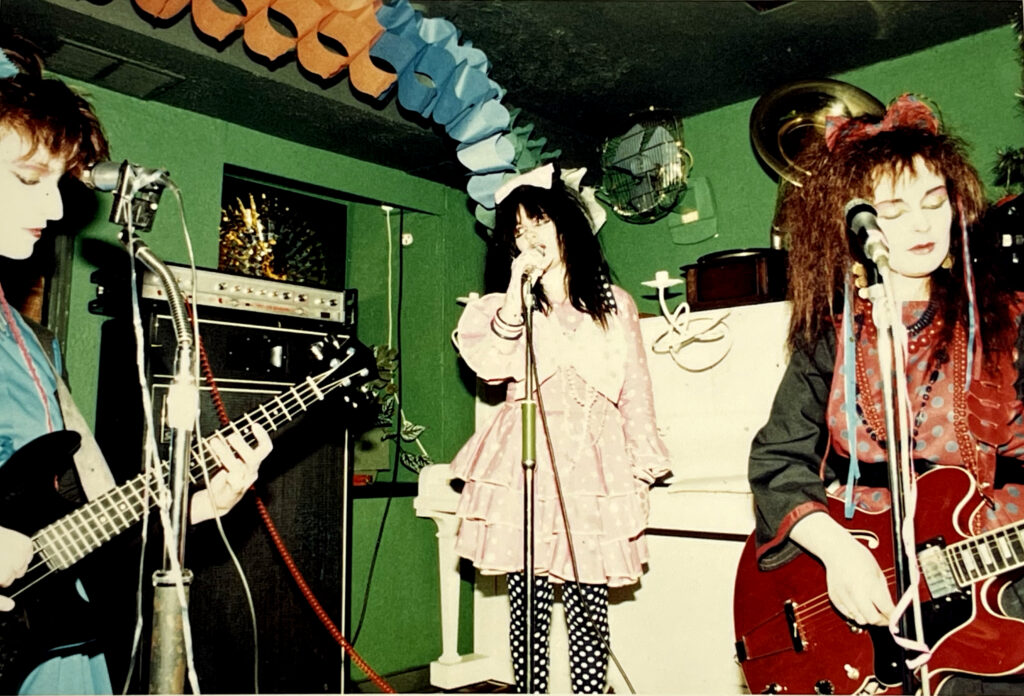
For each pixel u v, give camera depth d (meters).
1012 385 1.45
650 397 1.82
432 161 2.85
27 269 2.04
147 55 2.00
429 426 2.99
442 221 3.08
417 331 3.09
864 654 1.42
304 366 2.05
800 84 2.58
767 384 2.11
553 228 1.88
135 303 1.23
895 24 2.43
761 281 2.14
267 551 1.96
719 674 2.18
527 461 1.37
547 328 1.80
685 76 2.78
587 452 1.70
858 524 1.47
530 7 2.32
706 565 2.23
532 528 1.37
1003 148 2.30
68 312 2.05
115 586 1.67
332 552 2.09
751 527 1.85
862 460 1.53
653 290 3.20
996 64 2.44
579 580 1.59
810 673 1.46
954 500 1.40
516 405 1.80
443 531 2.60
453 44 2.27
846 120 1.67
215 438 1.56
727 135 3.04
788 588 1.52
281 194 3.06
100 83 2.15
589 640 1.71
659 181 3.12
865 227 1.16
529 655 1.36
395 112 2.46
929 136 1.56
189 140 2.35
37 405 1.44
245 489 1.58
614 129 3.21
